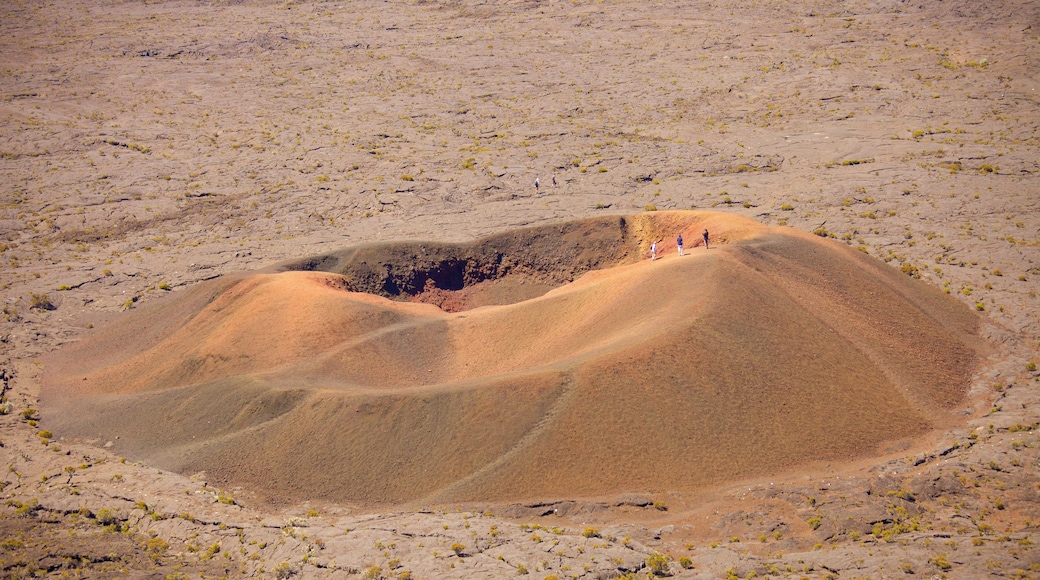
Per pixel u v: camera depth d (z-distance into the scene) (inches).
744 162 3873.0
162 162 4215.1
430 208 3617.1
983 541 1326.3
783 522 1498.5
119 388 2342.5
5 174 4067.4
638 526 1509.6
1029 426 1790.1
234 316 2448.3
